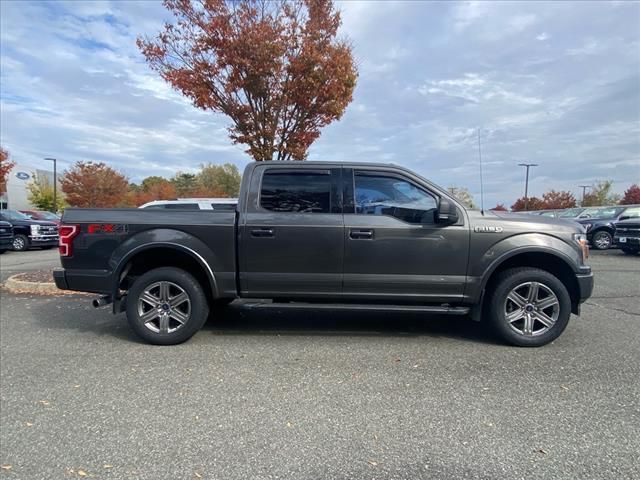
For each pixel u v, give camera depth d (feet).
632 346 15.52
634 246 44.21
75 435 9.58
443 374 12.94
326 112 28.35
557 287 15.20
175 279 15.61
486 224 15.40
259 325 18.37
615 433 9.62
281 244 15.57
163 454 8.84
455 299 15.58
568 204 178.50
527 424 10.02
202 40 25.86
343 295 15.80
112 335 17.07
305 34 26.63
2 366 13.69
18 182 163.84
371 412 10.61
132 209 16.15
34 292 25.50
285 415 10.46
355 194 15.83
